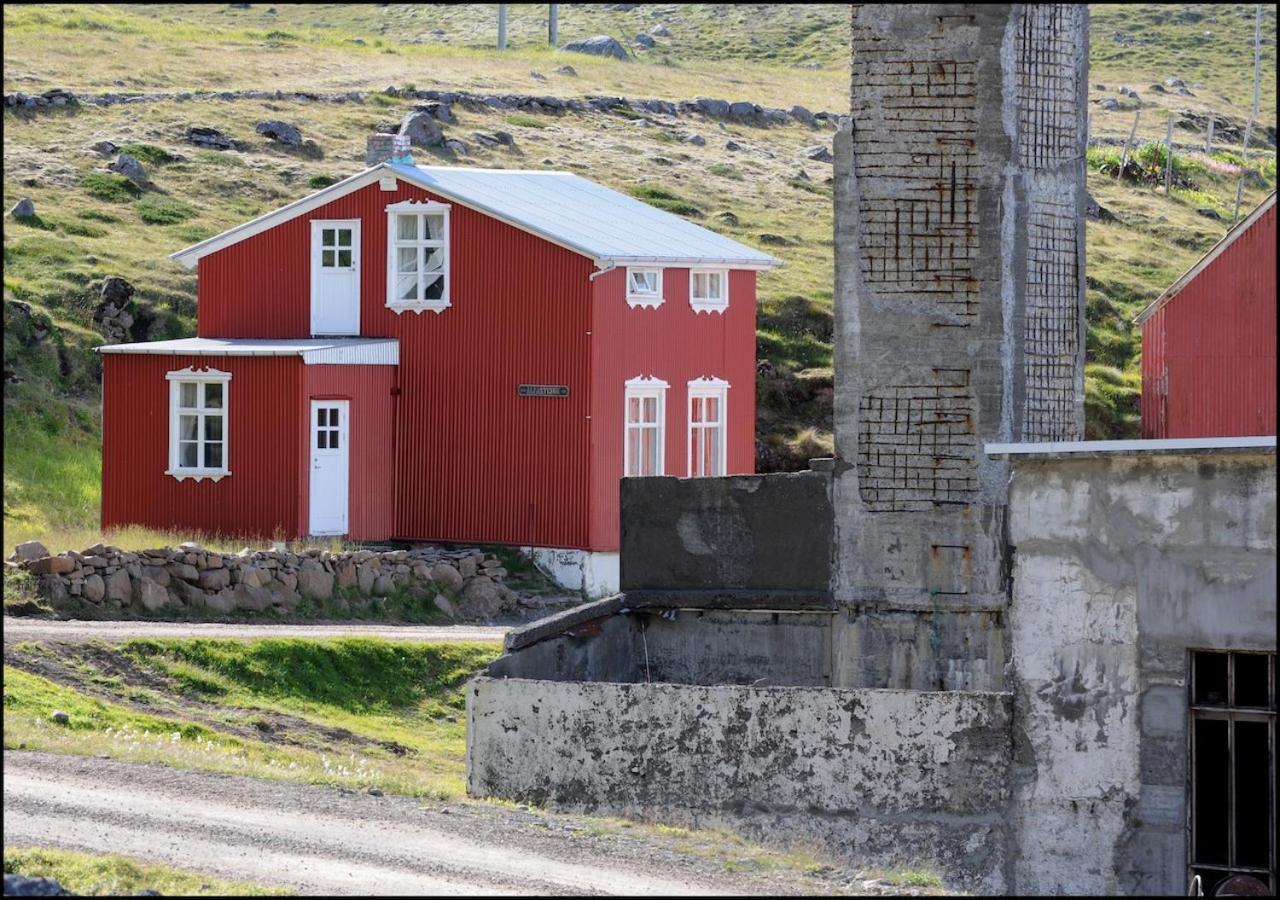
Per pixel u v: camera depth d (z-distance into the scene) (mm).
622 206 124500
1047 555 52719
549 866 44250
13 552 84812
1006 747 52906
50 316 134000
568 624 66188
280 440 103312
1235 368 75625
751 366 119938
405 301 110125
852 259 66812
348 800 51031
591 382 104938
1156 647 51906
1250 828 52531
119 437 107375
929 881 47938
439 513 109125
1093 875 52094
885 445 66750
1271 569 50969
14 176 165625
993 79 65938
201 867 42406
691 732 55344
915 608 66438
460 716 80812
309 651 80312
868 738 53812
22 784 50188
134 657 75125
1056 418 67938
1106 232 187125
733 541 68750
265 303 113875
